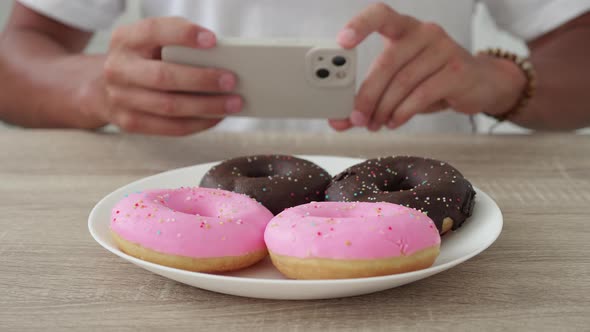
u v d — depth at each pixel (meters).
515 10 0.95
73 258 0.46
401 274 0.39
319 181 0.53
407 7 0.92
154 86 0.64
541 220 0.52
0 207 0.54
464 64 0.69
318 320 0.39
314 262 0.40
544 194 0.57
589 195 0.57
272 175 0.55
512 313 0.39
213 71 0.60
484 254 0.46
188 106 0.64
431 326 0.38
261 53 0.59
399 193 0.48
